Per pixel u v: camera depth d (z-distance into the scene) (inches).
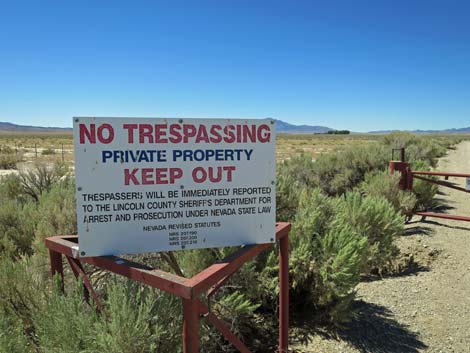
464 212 419.2
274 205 120.7
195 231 114.3
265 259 185.9
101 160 105.8
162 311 121.0
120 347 106.1
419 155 880.9
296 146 2945.4
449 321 181.0
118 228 108.3
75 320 109.3
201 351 141.5
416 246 292.5
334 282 172.1
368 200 265.0
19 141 3786.9
